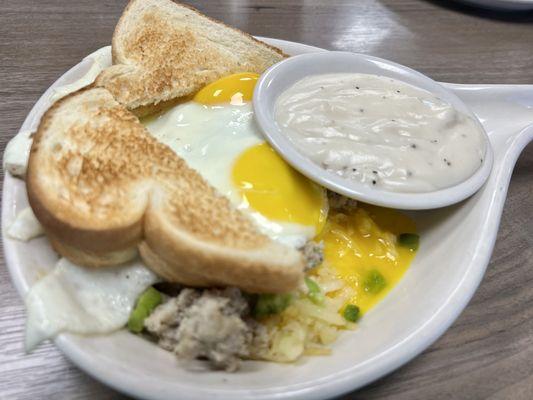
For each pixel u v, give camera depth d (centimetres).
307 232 20
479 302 22
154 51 26
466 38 41
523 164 30
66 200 18
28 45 33
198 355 17
